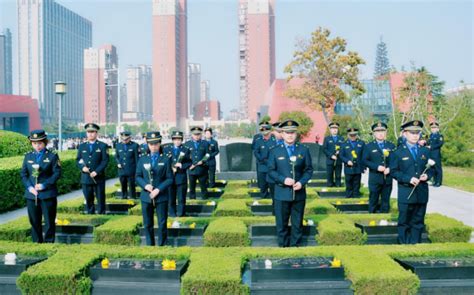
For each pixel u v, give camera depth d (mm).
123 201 10922
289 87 37281
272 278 5004
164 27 104500
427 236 7367
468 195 13703
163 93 105312
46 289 4895
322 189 12539
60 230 7703
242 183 14602
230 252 5770
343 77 33562
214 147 14367
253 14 96812
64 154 16797
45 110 114062
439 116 25047
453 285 4957
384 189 9719
